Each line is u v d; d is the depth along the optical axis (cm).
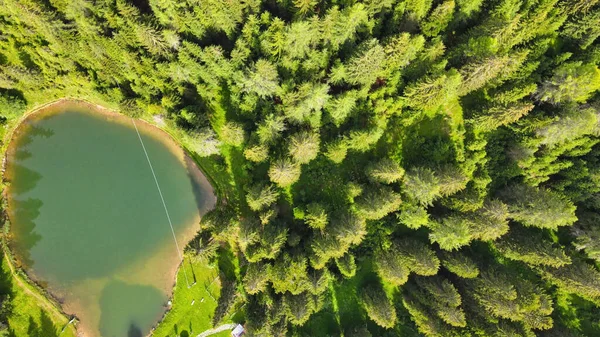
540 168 5272
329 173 5809
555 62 5050
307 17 4878
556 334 5466
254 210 5594
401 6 4884
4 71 5575
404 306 5872
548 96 4891
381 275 5594
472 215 5156
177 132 5878
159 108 5603
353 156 5775
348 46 5197
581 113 4753
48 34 5162
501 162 5534
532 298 4991
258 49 5109
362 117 5562
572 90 4744
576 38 5072
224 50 5325
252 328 5400
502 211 5038
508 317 5075
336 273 5878
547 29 5012
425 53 4928
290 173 5247
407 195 5338
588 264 5528
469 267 5147
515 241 5412
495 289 5103
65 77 5672
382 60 4903
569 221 4906
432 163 5475
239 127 5431
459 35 5378
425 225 5566
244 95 5447
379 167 5244
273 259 5350
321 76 5319
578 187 5303
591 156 5269
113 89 5641
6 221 6059
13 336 5941
